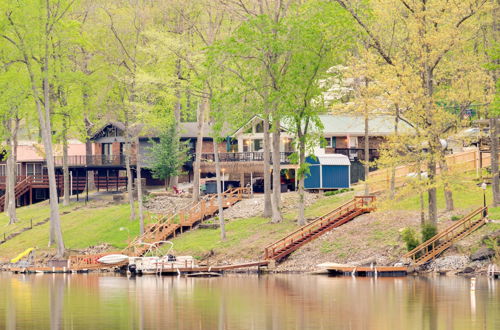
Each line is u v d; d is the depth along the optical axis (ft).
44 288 270.26
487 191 332.60
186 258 320.70
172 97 373.20
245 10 335.88
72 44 385.09
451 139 289.33
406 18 301.22
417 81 270.87
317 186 392.88
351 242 306.76
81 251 371.35
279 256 313.32
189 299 230.27
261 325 185.57
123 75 387.75
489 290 232.32
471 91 274.98
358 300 219.82
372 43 309.63
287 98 317.22
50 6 360.89
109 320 195.11
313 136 334.24
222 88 351.46
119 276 318.65
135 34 387.55
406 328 179.63
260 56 318.65
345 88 358.23
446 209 314.14
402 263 282.15
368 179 311.88
